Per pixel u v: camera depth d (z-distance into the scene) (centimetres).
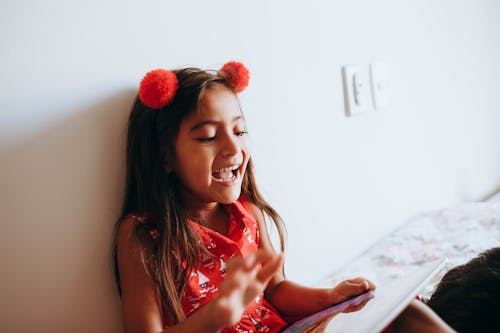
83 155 63
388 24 117
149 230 65
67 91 61
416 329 58
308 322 65
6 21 56
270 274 50
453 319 62
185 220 68
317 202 100
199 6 76
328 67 101
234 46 81
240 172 70
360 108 109
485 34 158
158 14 70
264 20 86
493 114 165
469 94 151
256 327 73
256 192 82
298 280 96
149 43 69
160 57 71
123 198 68
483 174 162
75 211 63
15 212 58
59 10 60
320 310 76
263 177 88
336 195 105
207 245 70
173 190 68
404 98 124
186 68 69
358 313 58
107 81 65
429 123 134
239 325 71
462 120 149
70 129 62
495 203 126
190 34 75
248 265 49
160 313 63
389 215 121
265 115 88
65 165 62
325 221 102
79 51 62
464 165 151
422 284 60
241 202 79
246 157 71
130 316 62
